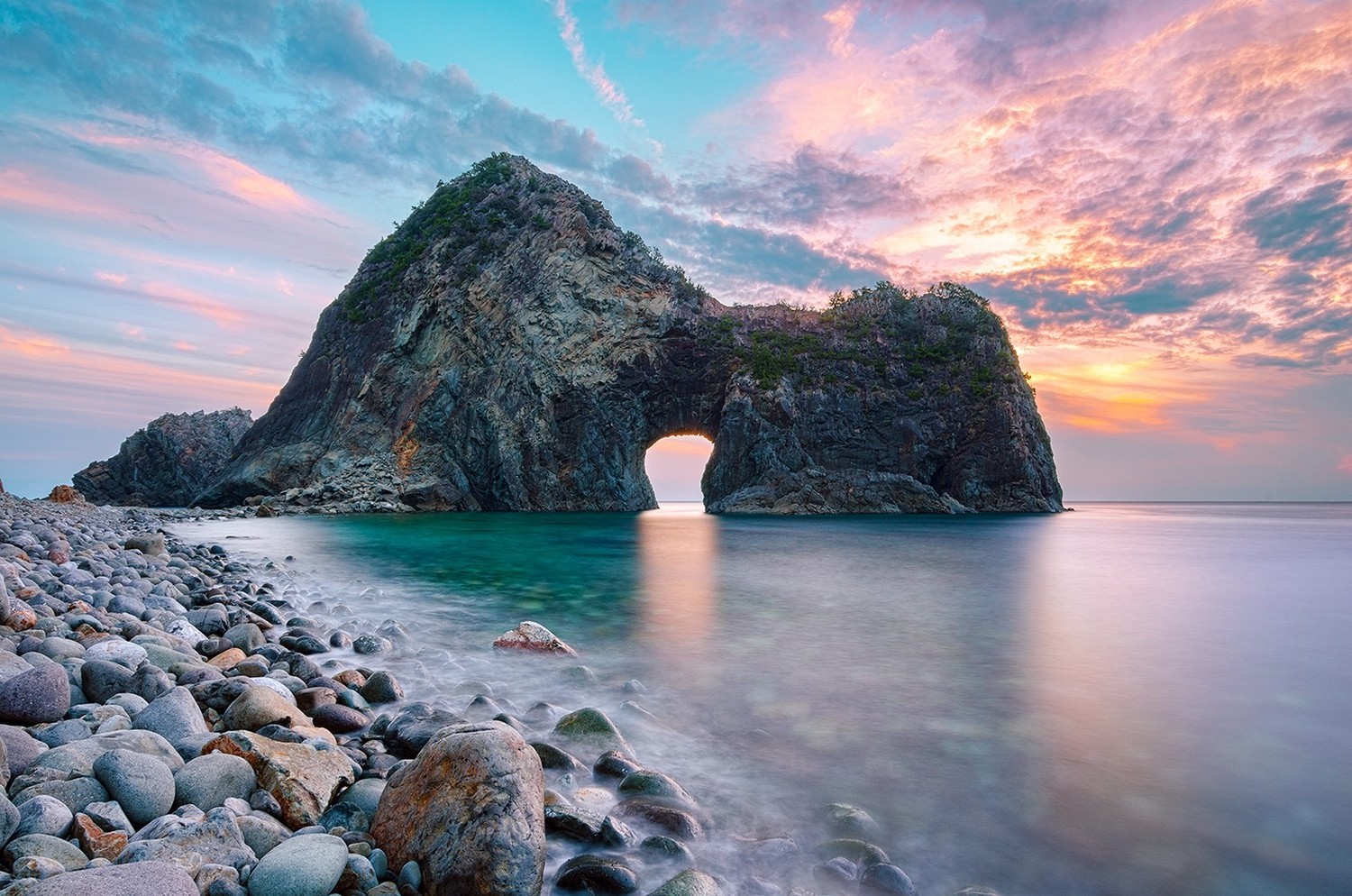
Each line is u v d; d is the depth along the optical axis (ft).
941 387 222.69
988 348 229.45
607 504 210.79
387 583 55.98
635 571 67.31
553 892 13.05
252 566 63.16
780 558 81.25
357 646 31.32
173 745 16.07
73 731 15.67
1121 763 19.85
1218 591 57.72
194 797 13.82
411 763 14.99
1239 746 21.38
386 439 215.31
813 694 26.27
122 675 19.58
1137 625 42.19
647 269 229.25
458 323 221.87
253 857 12.30
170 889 10.02
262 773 15.06
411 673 27.94
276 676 23.72
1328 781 18.78
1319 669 31.27
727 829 15.49
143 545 57.41
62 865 10.72
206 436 273.75
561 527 132.16
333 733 20.49
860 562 77.71
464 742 14.47
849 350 228.43
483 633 36.50
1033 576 66.85
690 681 27.89
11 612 24.09
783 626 39.78
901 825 15.96
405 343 223.92
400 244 263.08
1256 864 14.51
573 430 209.97
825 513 201.16
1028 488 217.15
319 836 12.79
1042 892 13.37
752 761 19.57
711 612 44.34
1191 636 38.65
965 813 16.60
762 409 210.59
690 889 12.35
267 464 216.54
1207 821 16.37
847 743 21.13
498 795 13.41
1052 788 18.11
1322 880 13.92
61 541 46.34
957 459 220.43
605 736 20.07
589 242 225.56
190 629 28.60
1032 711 24.63
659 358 217.77
